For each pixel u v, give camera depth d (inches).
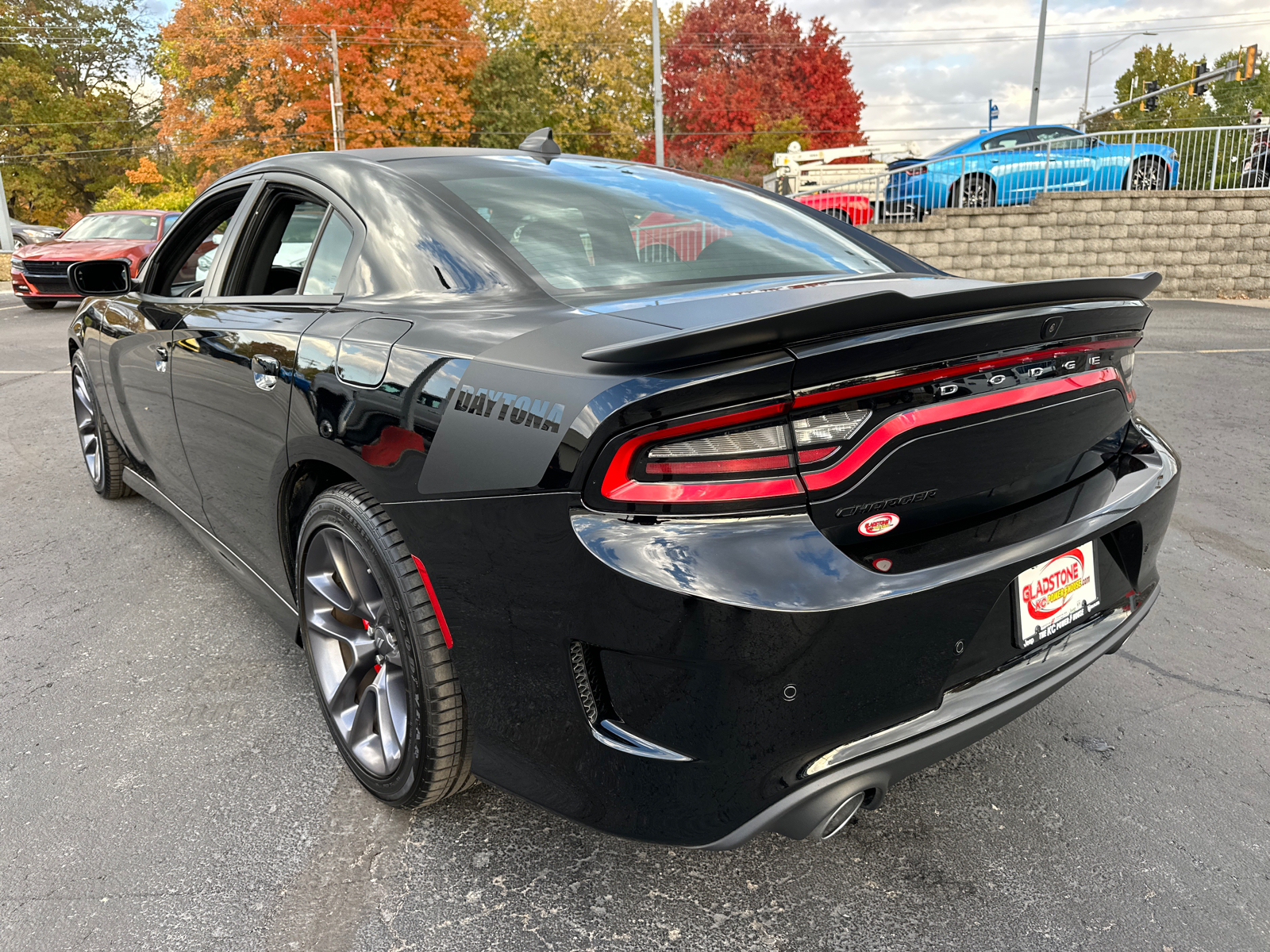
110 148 2025.1
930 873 68.1
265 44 1466.5
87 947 60.7
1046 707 92.9
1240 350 326.0
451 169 85.3
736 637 49.1
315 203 86.7
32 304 522.6
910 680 55.7
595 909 64.4
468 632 60.5
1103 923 62.8
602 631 51.8
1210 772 81.0
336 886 66.8
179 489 115.7
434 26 1530.5
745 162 1708.9
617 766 54.2
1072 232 546.6
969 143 548.4
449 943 61.2
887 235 537.6
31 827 73.7
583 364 53.6
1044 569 63.8
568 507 51.8
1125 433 74.4
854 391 51.8
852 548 54.1
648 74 2032.5
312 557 77.9
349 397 68.1
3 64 1920.5
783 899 65.5
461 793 78.4
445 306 68.6
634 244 77.4
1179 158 549.0
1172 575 127.6
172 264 115.2
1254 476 172.9
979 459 58.1
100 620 113.4
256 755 84.1
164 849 70.9
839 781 54.4
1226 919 63.1
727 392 48.6
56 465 187.3
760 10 2048.5
